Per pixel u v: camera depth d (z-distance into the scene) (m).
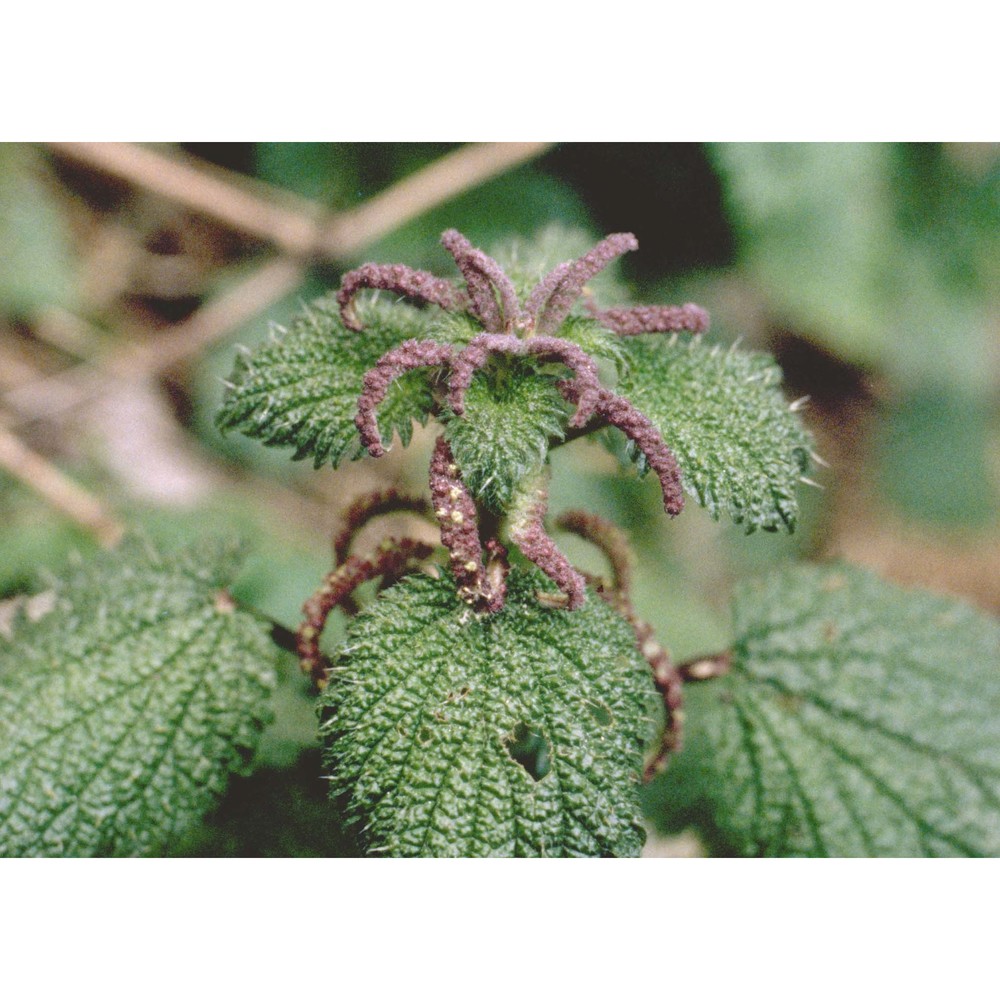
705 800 0.26
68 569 0.25
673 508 0.21
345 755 0.21
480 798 0.21
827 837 0.24
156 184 0.41
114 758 0.23
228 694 0.23
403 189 0.40
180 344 0.41
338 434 0.22
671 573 0.40
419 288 0.22
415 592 0.22
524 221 0.41
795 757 0.25
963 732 0.25
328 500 0.39
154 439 0.40
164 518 0.34
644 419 0.21
